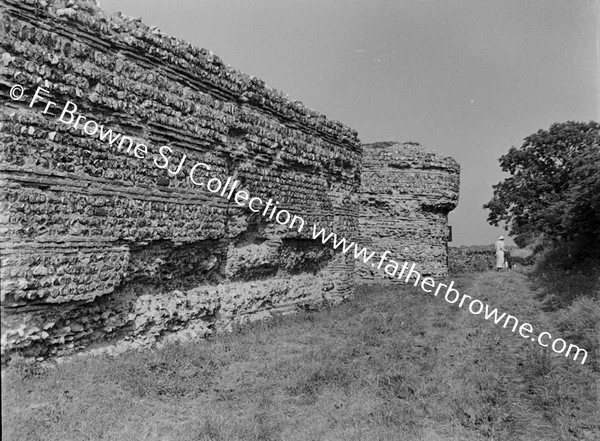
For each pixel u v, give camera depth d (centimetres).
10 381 645
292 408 720
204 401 724
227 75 1162
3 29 703
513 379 877
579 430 669
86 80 817
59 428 583
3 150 696
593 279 1473
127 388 715
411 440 633
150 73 948
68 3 796
